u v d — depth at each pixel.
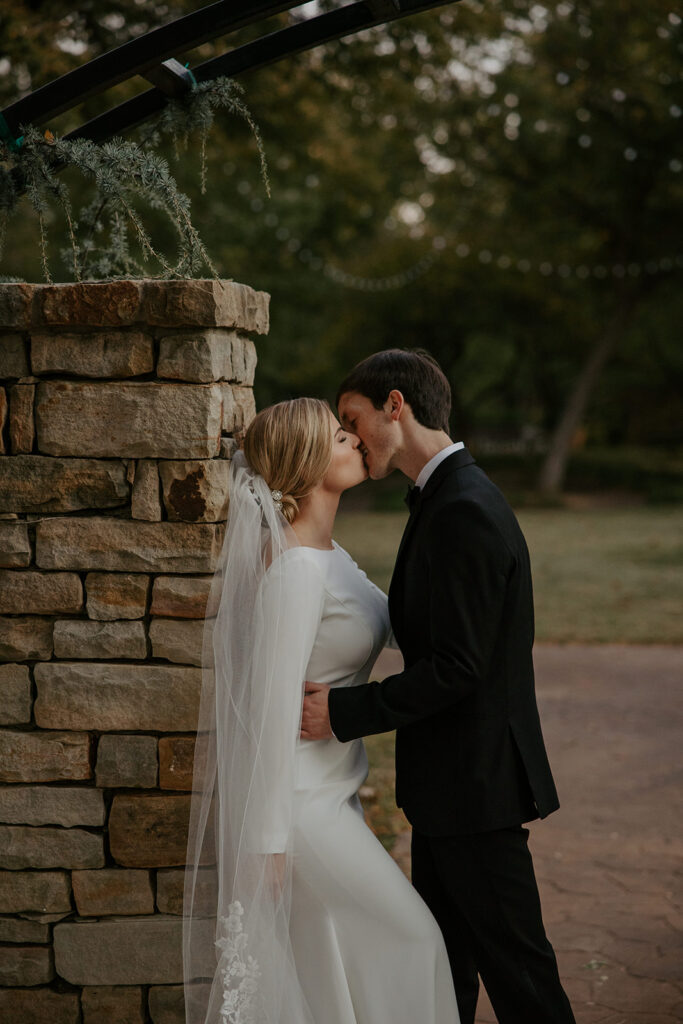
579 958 3.22
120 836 2.34
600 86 19.61
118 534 2.32
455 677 2.12
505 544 2.18
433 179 23.97
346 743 2.34
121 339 2.28
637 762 5.38
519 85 20.59
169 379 2.29
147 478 2.30
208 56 8.99
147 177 2.47
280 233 21.91
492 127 21.88
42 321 2.28
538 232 24.64
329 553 2.31
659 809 4.66
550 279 26.36
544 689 7.04
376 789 4.86
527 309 27.95
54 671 2.34
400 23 10.90
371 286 27.75
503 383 38.16
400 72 11.66
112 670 2.33
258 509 2.22
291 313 25.08
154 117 2.81
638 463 31.55
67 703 2.34
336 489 2.36
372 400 2.35
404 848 4.09
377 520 20.36
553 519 20.22
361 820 2.31
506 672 2.24
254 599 2.18
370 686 2.19
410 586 2.27
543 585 11.59
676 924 3.46
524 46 19.11
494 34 12.39
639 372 33.38
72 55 8.77
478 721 2.22
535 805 2.26
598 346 24.78
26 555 2.34
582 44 18.42
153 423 2.28
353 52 11.08
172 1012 2.35
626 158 21.73
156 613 2.32
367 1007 2.23
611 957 3.23
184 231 2.52
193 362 2.27
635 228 23.28
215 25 2.37
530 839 4.31
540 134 21.95
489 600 2.15
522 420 43.75
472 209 25.03
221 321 2.25
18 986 2.37
